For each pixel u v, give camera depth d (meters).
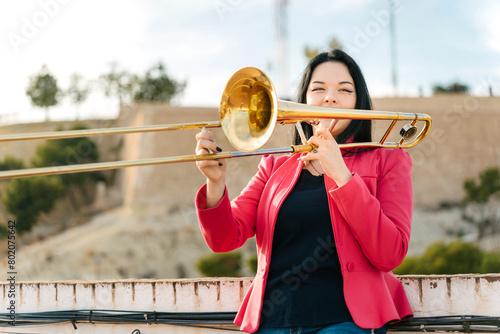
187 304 2.75
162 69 61.00
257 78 2.01
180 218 42.12
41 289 2.95
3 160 48.22
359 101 2.46
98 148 50.22
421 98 42.94
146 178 43.81
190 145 44.78
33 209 45.19
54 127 50.62
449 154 42.78
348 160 2.34
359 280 2.10
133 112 49.53
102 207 46.94
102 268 38.53
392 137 21.42
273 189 2.36
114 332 2.82
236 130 2.04
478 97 43.22
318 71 2.46
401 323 2.42
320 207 2.21
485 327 2.36
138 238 40.38
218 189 2.18
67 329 2.89
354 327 2.04
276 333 2.12
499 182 41.34
